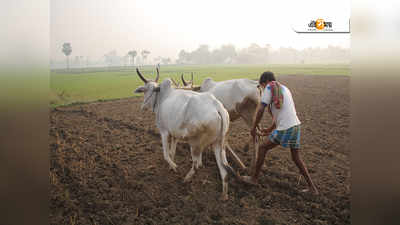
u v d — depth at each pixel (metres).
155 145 4.34
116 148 4.20
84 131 4.66
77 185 3.28
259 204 2.90
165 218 2.76
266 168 3.54
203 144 2.99
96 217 2.80
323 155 3.67
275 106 2.76
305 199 2.92
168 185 3.30
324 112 4.71
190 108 2.98
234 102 3.88
